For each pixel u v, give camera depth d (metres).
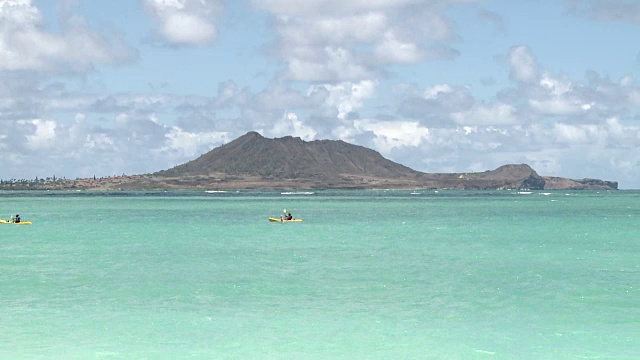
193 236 96.12
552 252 74.12
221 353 34.44
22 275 57.31
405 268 61.19
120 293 48.97
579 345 35.78
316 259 68.06
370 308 43.91
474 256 70.50
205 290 50.16
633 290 49.91
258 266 62.75
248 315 42.00
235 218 144.00
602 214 161.12
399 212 174.50
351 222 129.62
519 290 49.94
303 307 44.19
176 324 39.84
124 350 34.84
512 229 109.06
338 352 34.62
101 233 102.00
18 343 36.03
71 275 57.28
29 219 142.38
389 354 34.31
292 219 133.00
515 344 35.97
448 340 36.66
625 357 33.81
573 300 46.41
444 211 181.62
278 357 33.84
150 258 69.12
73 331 38.34
